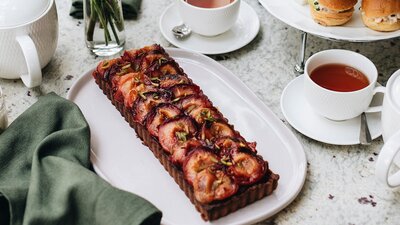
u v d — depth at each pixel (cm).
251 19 102
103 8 92
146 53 88
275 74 93
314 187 76
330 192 75
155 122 77
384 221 72
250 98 87
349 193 75
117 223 65
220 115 79
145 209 65
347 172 78
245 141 76
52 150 76
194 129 75
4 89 91
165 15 103
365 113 83
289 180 75
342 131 82
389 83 74
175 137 74
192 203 72
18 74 89
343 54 82
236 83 89
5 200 71
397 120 71
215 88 89
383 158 67
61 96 90
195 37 99
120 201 66
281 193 73
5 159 76
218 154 72
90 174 70
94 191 68
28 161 76
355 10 90
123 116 85
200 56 93
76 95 88
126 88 82
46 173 71
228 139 73
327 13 85
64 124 80
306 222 72
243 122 84
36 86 91
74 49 98
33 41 86
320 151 81
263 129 82
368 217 73
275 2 90
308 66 81
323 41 99
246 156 71
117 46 97
